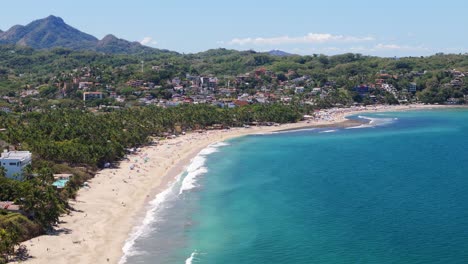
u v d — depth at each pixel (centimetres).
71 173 15188
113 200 13475
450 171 17575
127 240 10556
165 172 17300
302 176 16762
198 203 13412
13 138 18075
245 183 15712
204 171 17488
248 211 12700
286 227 11450
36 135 18938
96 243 10281
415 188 15012
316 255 9756
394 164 18925
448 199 13700
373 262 9356
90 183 15150
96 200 13388
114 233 10931
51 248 9819
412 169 17950
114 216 12100
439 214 12288
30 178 13750
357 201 13588
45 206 10900
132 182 15600
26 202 10881
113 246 10181
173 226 11500
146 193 14388
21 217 10400
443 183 15675
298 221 11881
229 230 11262
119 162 18662
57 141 18962
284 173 17238
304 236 10838
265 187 15200
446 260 9406
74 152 16612
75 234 10700
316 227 11431
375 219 11962
